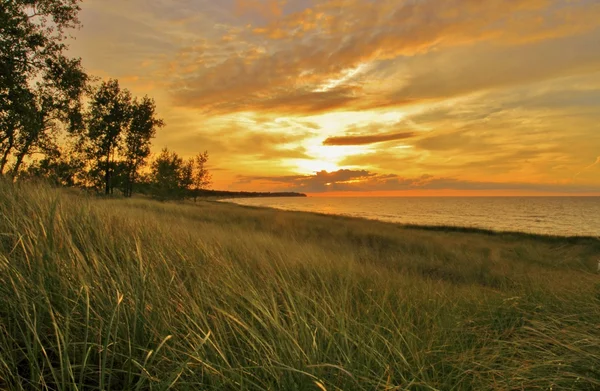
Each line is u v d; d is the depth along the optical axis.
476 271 11.44
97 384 1.82
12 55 16.67
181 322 2.30
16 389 1.55
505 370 2.44
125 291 2.44
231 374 1.87
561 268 11.78
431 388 1.98
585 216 79.88
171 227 6.19
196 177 54.38
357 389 1.95
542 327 3.15
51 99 19.23
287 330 2.35
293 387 1.88
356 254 11.88
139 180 43.06
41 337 1.96
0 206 3.95
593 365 2.37
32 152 18.67
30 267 2.48
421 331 3.27
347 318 2.85
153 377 1.68
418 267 11.55
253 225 18.47
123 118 36.34
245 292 2.89
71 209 4.54
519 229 42.25
